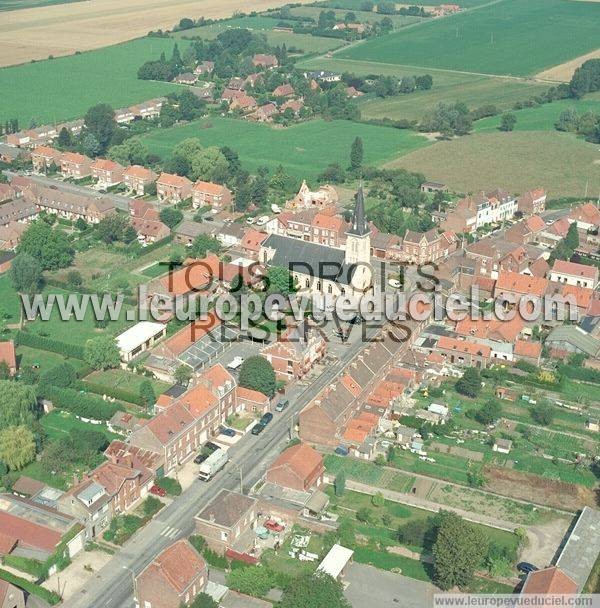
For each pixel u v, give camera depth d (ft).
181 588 572.92
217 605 574.56
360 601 599.16
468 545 597.52
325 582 572.10
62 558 629.10
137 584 582.76
